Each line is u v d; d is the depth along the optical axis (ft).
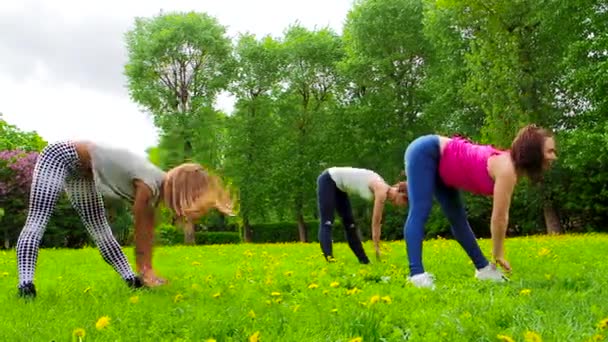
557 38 95.25
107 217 22.20
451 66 116.67
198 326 12.82
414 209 22.82
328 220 33.68
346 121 133.80
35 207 19.16
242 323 13.16
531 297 16.35
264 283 22.15
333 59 140.46
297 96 144.05
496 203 22.08
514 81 94.94
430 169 22.86
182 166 21.02
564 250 38.73
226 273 28.14
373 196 33.55
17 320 14.28
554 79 97.35
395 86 129.59
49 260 39.96
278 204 135.95
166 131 130.21
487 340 11.55
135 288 20.27
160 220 21.57
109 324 13.14
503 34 97.09
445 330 12.44
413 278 21.80
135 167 20.10
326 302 16.37
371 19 127.44
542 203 103.40
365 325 12.62
